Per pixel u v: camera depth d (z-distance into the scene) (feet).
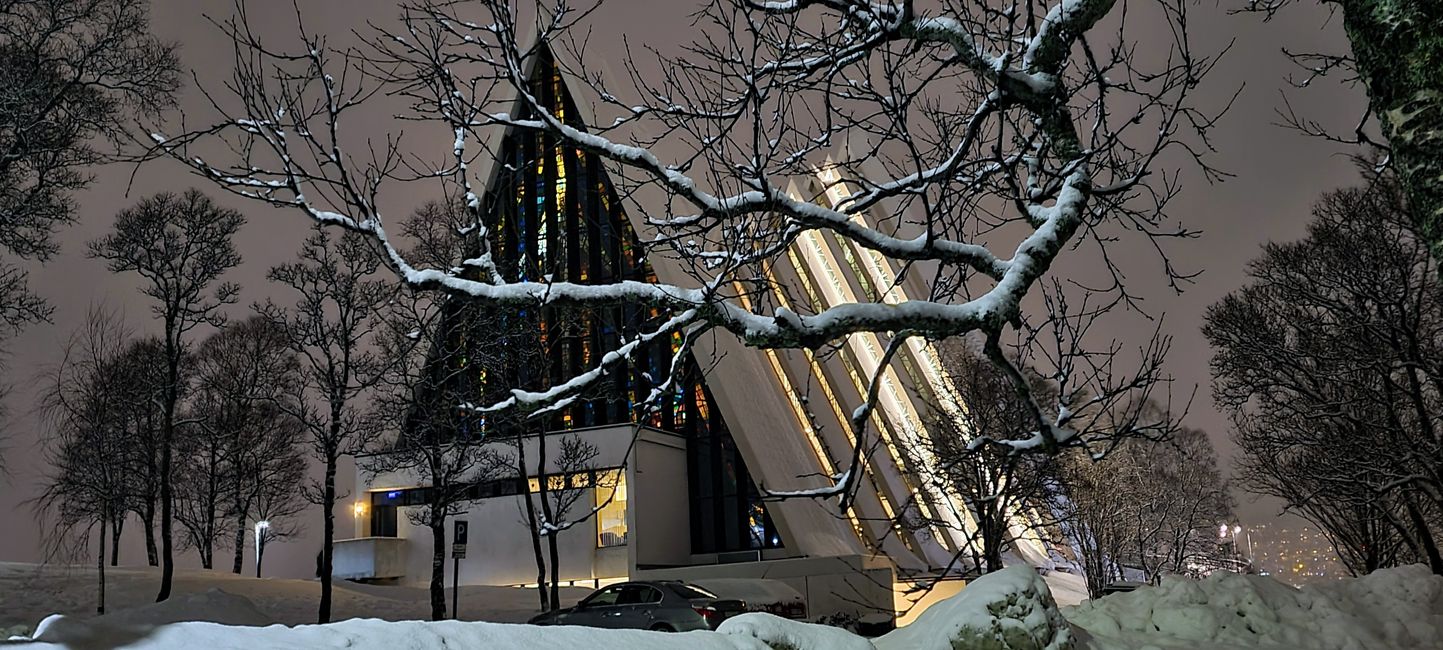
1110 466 116.57
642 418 24.50
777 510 131.85
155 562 159.12
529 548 145.07
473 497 145.89
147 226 108.27
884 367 24.29
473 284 22.30
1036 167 26.27
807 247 205.77
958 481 74.79
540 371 101.04
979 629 26.96
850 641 25.52
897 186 24.27
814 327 22.03
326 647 18.40
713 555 148.46
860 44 25.35
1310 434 86.17
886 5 24.88
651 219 26.71
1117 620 35.53
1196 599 35.78
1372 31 19.12
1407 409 84.79
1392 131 18.92
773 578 123.44
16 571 109.81
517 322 96.84
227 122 21.20
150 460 106.32
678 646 22.81
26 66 56.49
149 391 110.01
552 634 21.61
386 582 149.59
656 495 143.64
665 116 26.68
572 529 142.20
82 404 92.68
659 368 146.30
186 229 110.42
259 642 17.90
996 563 62.75
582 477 141.69
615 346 146.61
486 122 23.84
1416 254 73.00
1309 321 81.00
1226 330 83.30
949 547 161.27
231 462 165.68
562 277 116.37
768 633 24.47
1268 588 36.55
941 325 22.22
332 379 99.09
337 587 122.52
